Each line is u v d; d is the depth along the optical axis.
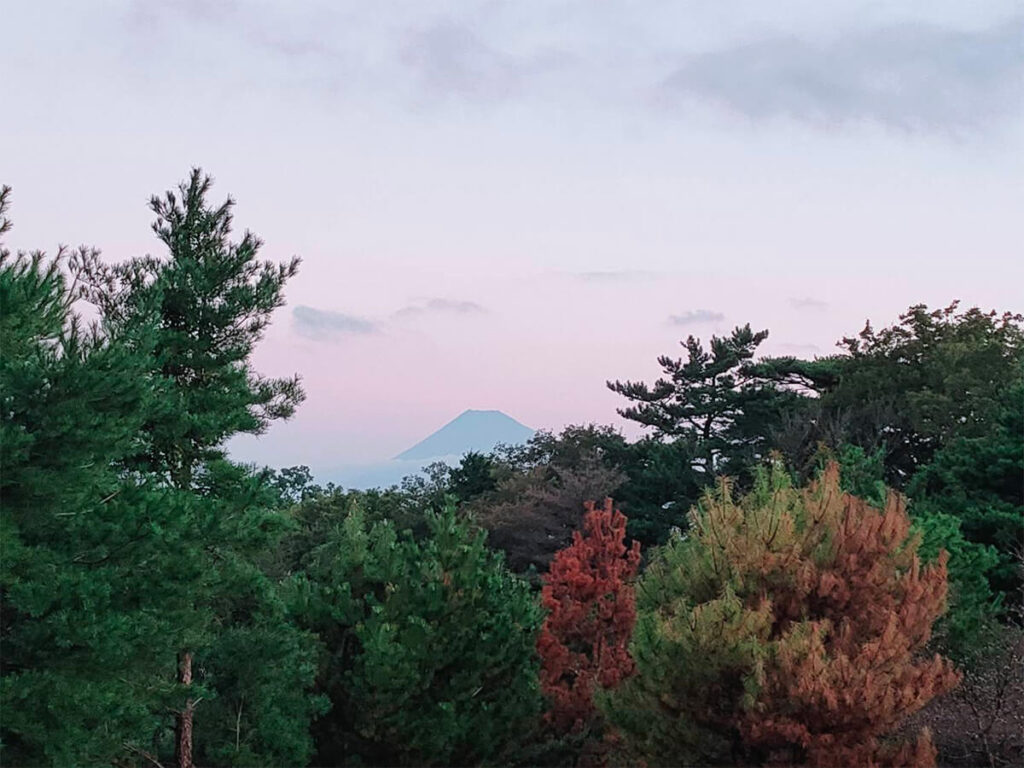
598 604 19.95
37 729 10.55
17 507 11.18
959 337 51.03
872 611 11.67
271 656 15.41
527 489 49.59
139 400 11.76
